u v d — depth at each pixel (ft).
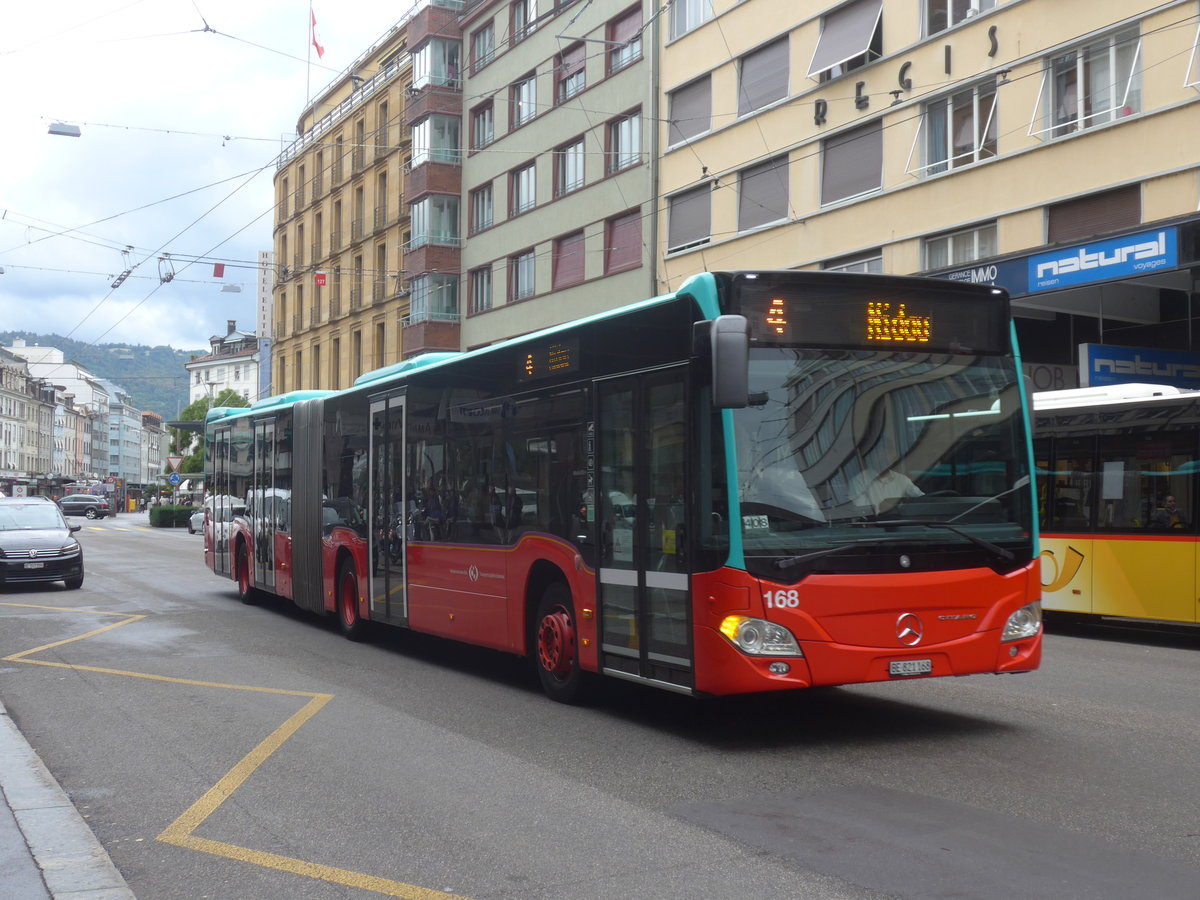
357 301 165.89
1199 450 43.60
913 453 24.84
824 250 84.94
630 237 106.42
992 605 24.86
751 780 21.81
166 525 213.25
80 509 286.46
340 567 46.37
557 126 116.37
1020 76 71.46
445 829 18.94
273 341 200.54
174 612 56.24
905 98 78.69
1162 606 44.45
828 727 26.71
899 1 79.41
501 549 33.09
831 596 23.54
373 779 22.44
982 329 26.04
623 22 107.55
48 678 35.88
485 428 34.22
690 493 24.62
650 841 17.99
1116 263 61.77
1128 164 65.26
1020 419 26.02
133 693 32.94
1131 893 15.19
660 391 25.91
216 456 67.36
